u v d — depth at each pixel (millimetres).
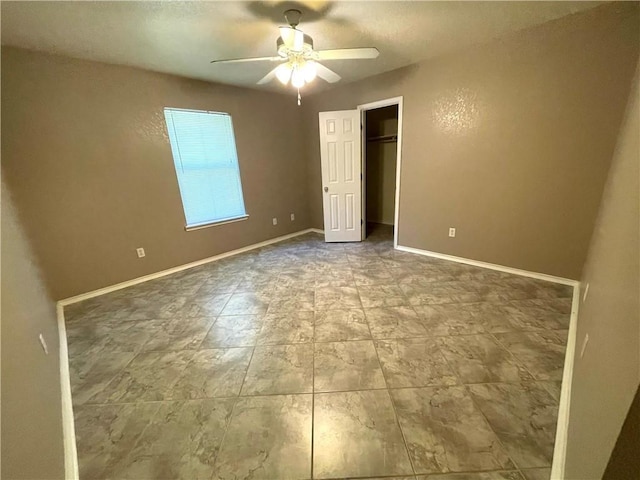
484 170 3102
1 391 896
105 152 2975
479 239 3312
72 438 1423
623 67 2174
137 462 1306
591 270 1969
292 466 1260
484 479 1170
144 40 2400
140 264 3359
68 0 1783
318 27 2320
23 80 2455
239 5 1933
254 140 4289
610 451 661
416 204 3789
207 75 3402
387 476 1199
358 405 1549
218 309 2668
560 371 1708
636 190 944
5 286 1257
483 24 2406
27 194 2543
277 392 1666
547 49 2469
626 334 714
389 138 5180
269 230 4754
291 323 2373
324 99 4449
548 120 2598
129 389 1731
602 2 2123
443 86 3166
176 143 3512
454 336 2086
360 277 3217
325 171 4375
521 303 2482
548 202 2750
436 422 1428
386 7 2045
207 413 1545
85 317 2590
